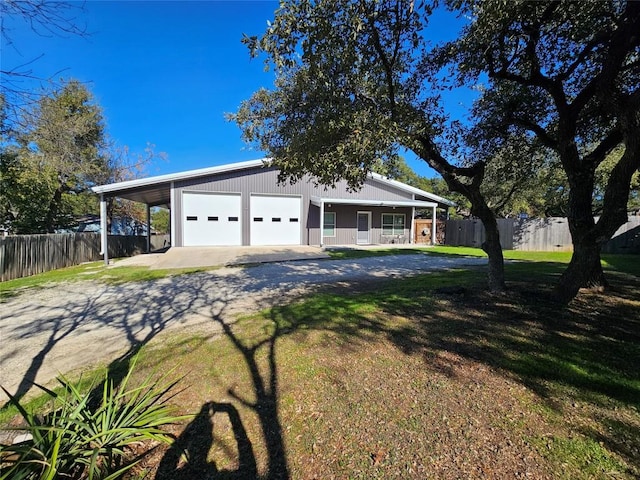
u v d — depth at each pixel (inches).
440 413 85.5
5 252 322.0
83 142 647.1
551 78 196.4
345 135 157.6
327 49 139.7
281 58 130.0
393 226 747.4
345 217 697.0
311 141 167.2
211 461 72.2
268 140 226.1
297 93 185.6
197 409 91.5
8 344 147.3
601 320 153.9
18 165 530.0
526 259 442.3
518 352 120.2
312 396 96.1
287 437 79.1
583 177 183.3
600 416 82.0
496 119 234.8
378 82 172.6
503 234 645.3
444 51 188.2
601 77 141.9
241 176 596.4
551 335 136.2
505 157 277.6
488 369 108.2
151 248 783.1
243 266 382.3
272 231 625.9
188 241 566.9
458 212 1085.8
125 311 201.0
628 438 73.4
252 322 166.1
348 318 164.7
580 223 179.3
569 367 107.8
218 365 117.8
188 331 158.4
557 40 180.7
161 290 260.5
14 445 63.5
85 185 725.3
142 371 116.2
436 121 188.7
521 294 203.5
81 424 71.0
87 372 117.6
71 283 300.0
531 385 97.8
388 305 187.2
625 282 239.5
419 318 162.2
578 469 64.9
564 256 484.1
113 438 71.1
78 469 65.9
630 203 671.1
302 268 364.2
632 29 132.0
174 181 547.5
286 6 119.3
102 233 457.7
